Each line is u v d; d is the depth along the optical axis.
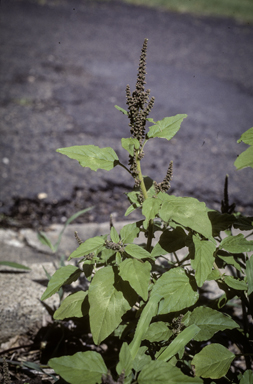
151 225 1.87
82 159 1.70
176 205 1.59
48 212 4.32
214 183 5.09
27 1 13.39
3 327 2.53
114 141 5.78
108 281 1.68
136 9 14.30
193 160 5.58
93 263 1.87
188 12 14.94
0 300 2.54
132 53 9.68
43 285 2.75
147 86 7.97
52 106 6.68
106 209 4.46
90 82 7.76
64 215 4.30
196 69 9.36
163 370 1.50
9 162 5.09
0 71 7.81
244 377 1.65
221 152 5.88
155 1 15.66
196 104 7.40
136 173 1.74
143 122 1.71
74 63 8.62
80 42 10.05
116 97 7.23
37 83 7.47
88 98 7.09
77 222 4.22
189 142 6.07
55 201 4.48
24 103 6.69
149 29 12.15
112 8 13.95
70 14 12.55
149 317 1.66
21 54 8.79
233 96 8.02
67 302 1.84
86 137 5.82
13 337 2.58
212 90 8.20
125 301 1.64
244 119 7.00
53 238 3.95
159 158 5.55
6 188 4.60
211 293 2.81
